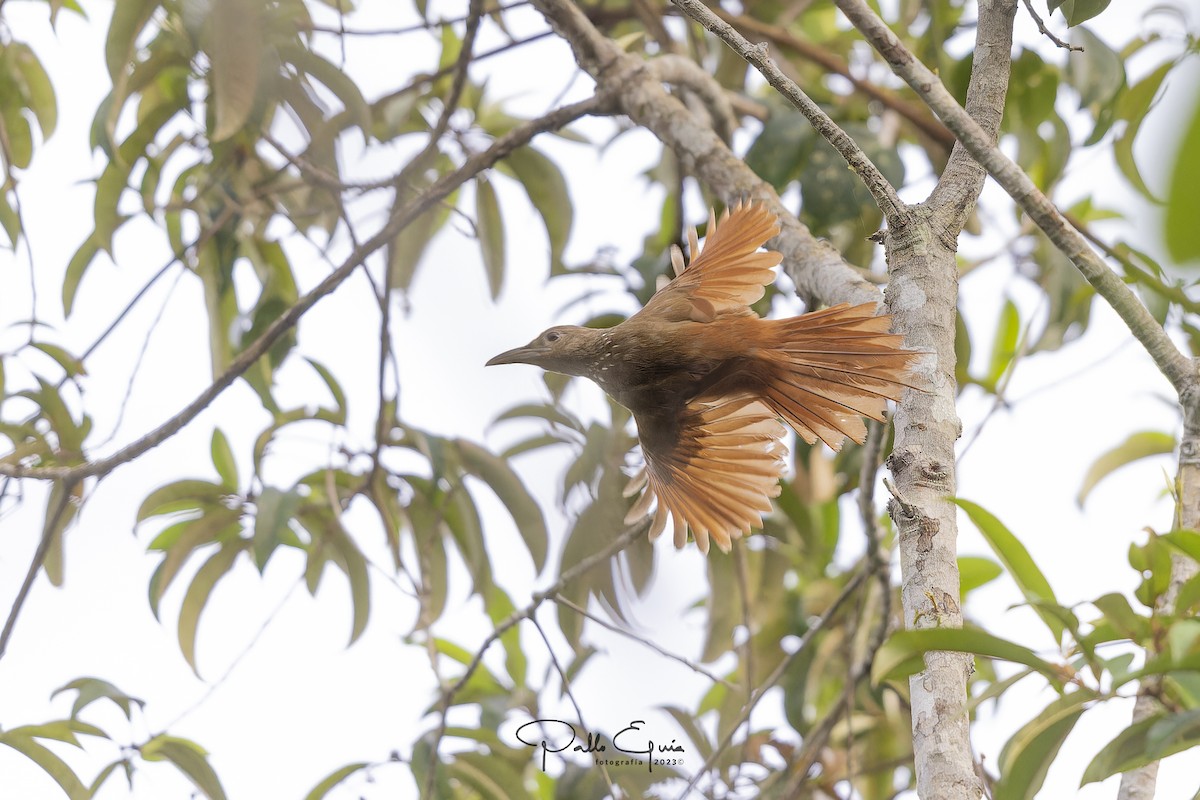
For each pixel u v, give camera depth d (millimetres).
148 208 10180
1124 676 4969
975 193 6348
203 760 8984
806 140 10297
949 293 6141
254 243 11180
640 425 7297
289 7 9156
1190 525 6414
